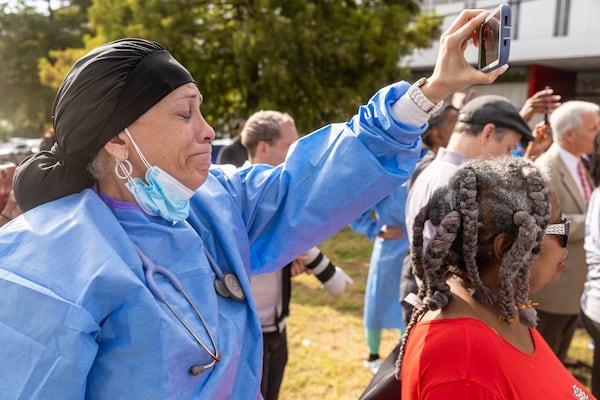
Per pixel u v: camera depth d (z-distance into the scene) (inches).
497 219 49.1
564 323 131.0
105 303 41.2
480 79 49.4
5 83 786.8
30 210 45.6
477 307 50.7
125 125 44.6
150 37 414.9
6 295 39.1
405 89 56.6
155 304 42.4
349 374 155.7
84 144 44.6
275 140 107.7
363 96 434.9
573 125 132.1
